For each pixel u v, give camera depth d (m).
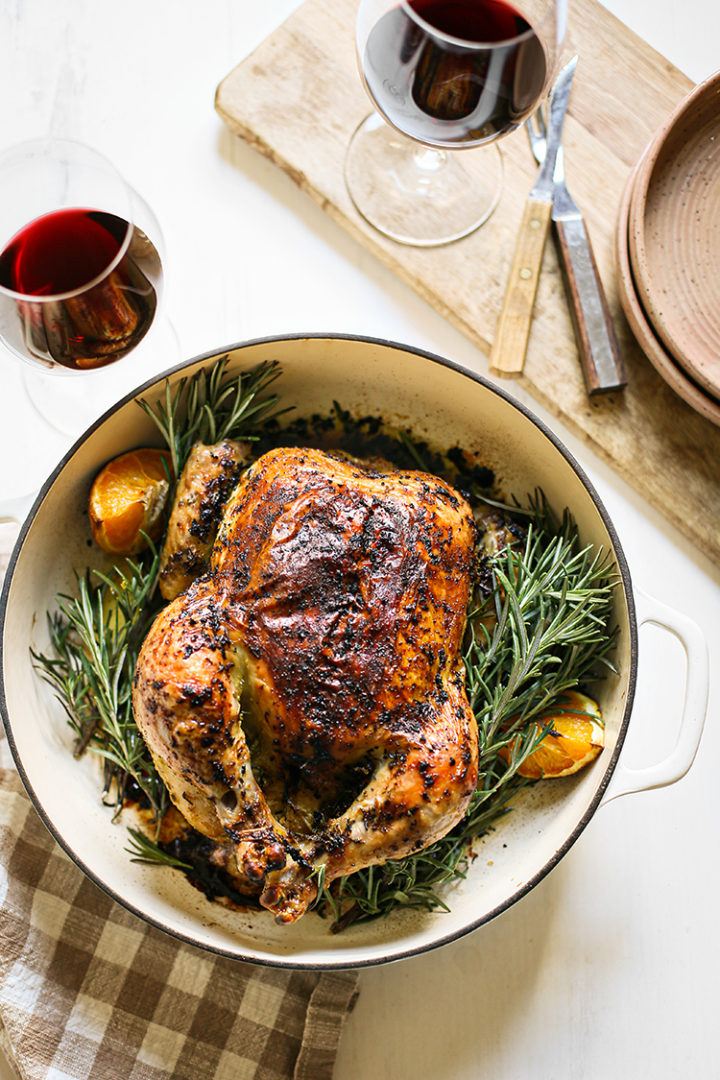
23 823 0.75
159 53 0.83
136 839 0.73
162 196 0.82
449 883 0.73
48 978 0.74
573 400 0.80
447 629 0.67
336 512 0.66
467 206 0.81
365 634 0.65
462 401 0.75
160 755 0.66
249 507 0.67
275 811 0.67
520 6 0.69
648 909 0.78
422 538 0.67
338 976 0.75
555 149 0.80
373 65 0.72
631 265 0.78
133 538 0.75
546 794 0.74
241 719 0.66
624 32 0.82
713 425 0.80
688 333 0.78
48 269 0.70
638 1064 0.77
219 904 0.73
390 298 0.82
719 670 0.79
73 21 0.83
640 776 0.70
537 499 0.77
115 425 0.73
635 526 0.81
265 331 0.81
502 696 0.70
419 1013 0.77
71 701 0.72
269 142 0.81
